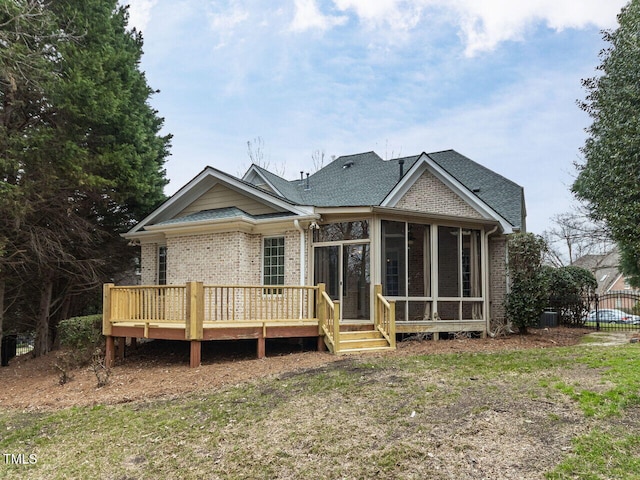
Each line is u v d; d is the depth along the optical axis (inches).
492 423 187.2
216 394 272.2
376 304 414.0
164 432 221.6
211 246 480.4
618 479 139.9
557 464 151.6
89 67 448.5
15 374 445.4
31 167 418.3
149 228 504.4
